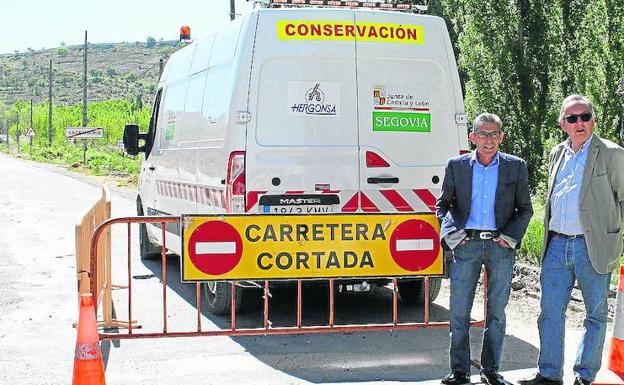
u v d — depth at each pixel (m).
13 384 6.54
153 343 7.80
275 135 8.09
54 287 10.77
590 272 6.04
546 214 6.31
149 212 12.17
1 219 19.70
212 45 9.16
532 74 19.19
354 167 8.27
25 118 129.88
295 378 6.66
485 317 6.64
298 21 8.18
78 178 38.91
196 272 6.80
